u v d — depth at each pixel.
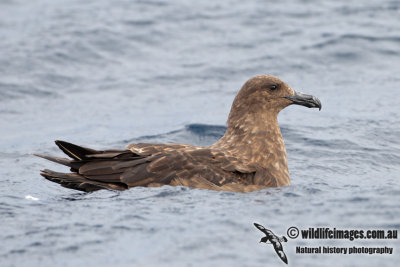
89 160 12.17
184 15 27.39
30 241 9.74
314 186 12.37
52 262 9.05
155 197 11.38
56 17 26.95
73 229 10.13
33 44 23.92
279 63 22.78
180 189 11.61
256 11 27.67
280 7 28.17
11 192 12.76
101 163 12.13
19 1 29.52
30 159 15.57
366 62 22.69
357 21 25.92
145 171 11.88
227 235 9.73
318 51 23.41
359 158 15.27
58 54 23.30
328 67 22.48
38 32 25.11
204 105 19.72
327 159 15.23
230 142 12.94
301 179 13.78
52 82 21.53
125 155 12.23
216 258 9.01
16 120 18.91
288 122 17.75
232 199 11.34
